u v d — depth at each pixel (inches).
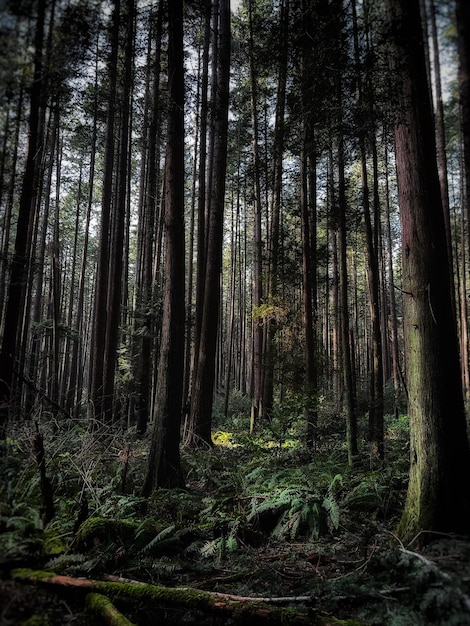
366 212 335.6
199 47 542.3
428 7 149.9
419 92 162.9
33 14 164.9
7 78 165.0
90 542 155.6
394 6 159.8
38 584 119.9
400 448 333.4
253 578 158.4
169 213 273.9
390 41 160.6
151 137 550.3
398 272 1008.2
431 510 147.3
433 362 155.8
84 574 139.5
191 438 382.9
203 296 471.5
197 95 354.3
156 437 254.7
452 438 151.1
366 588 129.6
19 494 172.2
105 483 235.8
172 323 265.0
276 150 415.2
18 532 136.9
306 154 339.3
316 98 235.8
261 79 625.9
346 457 314.5
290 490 215.5
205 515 212.1
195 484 286.7
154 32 402.3
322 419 463.2
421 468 154.3
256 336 576.1
